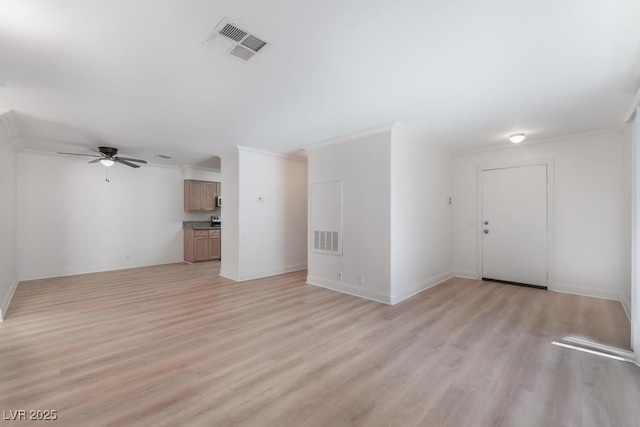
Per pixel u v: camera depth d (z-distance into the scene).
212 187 7.55
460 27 1.79
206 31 1.83
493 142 4.60
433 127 3.85
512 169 4.75
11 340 2.70
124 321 3.18
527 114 3.32
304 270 6.03
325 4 1.59
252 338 2.75
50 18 1.67
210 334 2.84
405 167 4.08
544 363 2.28
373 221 4.00
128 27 1.77
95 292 4.37
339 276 4.45
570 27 1.78
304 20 1.73
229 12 1.65
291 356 2.40
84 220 5.82
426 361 2.32
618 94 2.75
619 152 3.89
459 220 5.33
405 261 4.07
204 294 4.26
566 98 2.86
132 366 2.24
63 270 5.57
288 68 2.31
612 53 2.06
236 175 5.13
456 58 2.16
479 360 2.33
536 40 1.92
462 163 5.30
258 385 2.00
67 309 3.58
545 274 4.46
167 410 1.74
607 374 2.12
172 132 4.09
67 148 5.01
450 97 2.86
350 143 4.30
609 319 3.20
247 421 1.65
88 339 2.72
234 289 4.54
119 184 6.27
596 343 2.62
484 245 5.06
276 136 4.32
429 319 3.24
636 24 1.73
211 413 1.71
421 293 4.28
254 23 1.76
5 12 1.60
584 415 1.69
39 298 4.05
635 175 2.42
